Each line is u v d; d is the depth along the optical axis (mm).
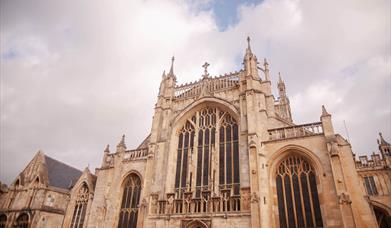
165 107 55906
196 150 49125
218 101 50844
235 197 40281
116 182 52000
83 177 62500
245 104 47531
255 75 49750
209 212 40562
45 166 70812
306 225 35562
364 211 33875
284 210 37750
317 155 38188
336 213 33844
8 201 65812
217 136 48125
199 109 53375
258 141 42375
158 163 49438
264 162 41125
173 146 51250
